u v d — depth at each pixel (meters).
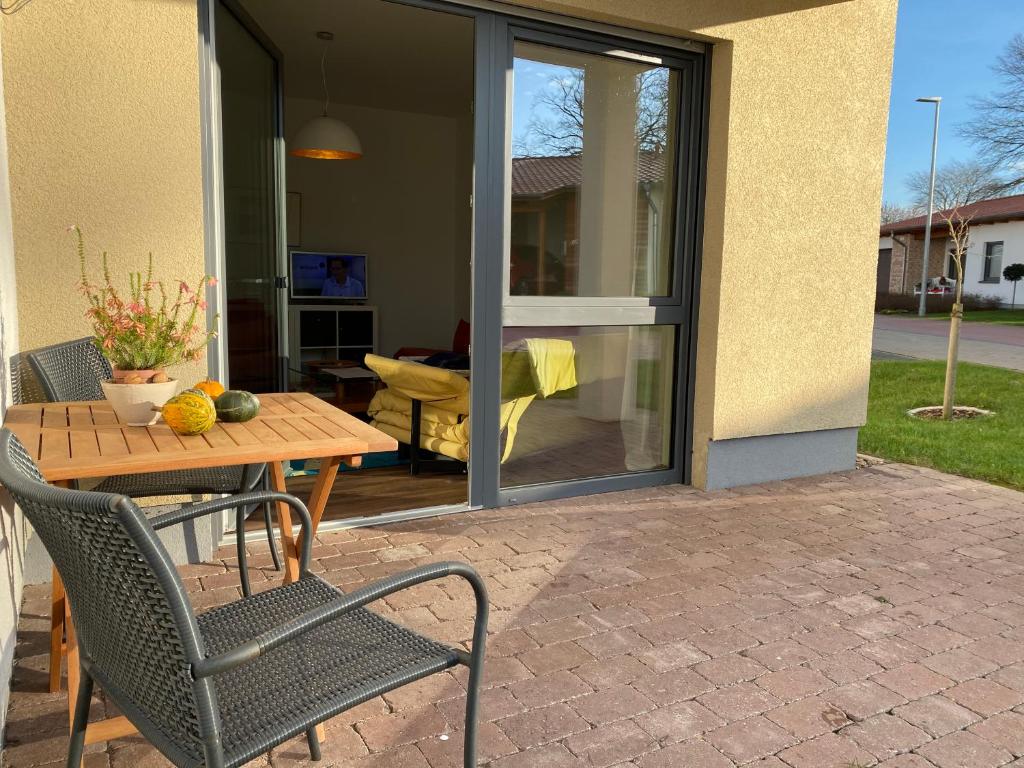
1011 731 2.02
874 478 4.61
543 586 2.88
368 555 3.15
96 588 1.22
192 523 2.99
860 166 4.45
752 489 4.31
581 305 3.90
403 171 8.62
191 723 1.16
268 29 5.54
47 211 2.70
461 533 3.45
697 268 4.20
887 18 4.38
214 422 2.13
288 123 7.98
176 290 2.90
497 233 3.61
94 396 2.70
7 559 2.11
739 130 3.99
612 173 3.94
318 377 6.86
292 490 4.14
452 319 9.09
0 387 2.17
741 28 3.91
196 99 2.85
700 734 1.97
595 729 1.98
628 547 3.32
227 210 3.67
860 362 4.66
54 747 1.85
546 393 3.92
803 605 2.78
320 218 8.30
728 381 4.18
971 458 5.18
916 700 2.16
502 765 1.82
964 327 17.27
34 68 2.63
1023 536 3.60
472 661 1.51
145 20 2.74
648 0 3.64
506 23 3.49
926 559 3.28
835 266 4.45
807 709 2.10
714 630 2.56
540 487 3.95
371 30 5.55
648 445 4.30
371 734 1.94
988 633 2.59
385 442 2.02
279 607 1.67
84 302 2.78
